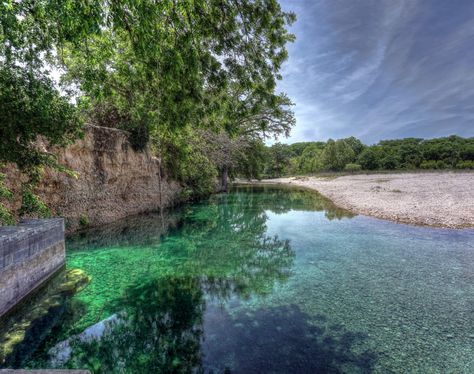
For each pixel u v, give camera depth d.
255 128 35.69
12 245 6.81
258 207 26.70
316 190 42.16
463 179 47.22
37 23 6.73
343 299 8.09
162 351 6.01
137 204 21.38
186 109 7.95
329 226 17.58
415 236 14.23
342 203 26.28
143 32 5.67
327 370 5.23
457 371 5.17
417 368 5.25
